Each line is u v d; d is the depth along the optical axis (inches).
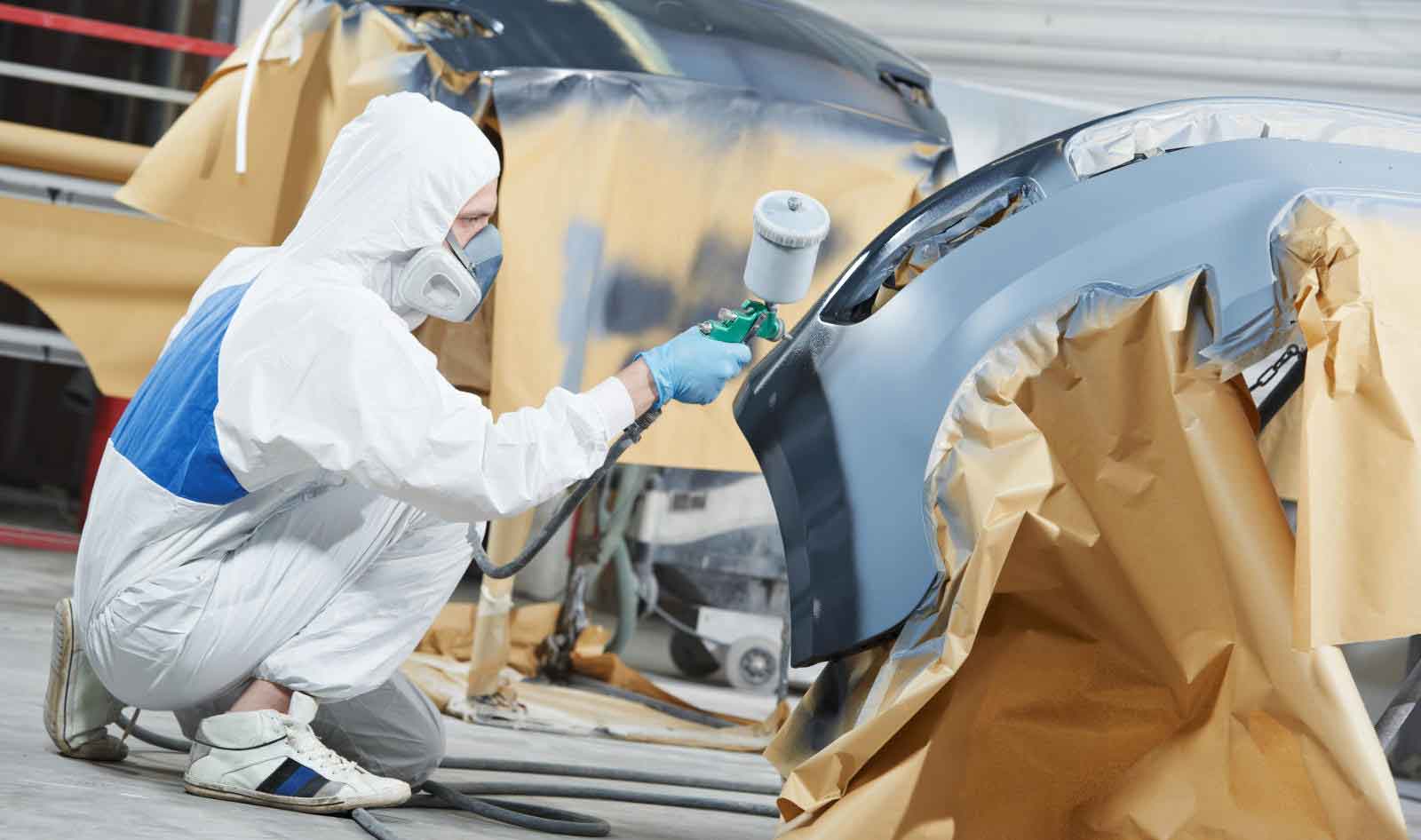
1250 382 239.3
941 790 153.8
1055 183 168.1
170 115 665.6
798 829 151.9
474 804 202.7
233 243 444.8
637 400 180.9
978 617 147.8
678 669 463.2
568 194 289.1
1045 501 152.6
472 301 185.9
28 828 149.9
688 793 252.1
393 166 180.9
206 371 177.3
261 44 314.5
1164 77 561.9
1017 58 580.4
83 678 197.0
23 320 723.4
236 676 186.2
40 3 700.0
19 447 717.3
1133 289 152.0
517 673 381.7
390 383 171.8
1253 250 150.9
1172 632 155.6
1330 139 181.6
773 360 172.7
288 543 183.6
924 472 153.5
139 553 180.2
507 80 285.3
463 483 172.4
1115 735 161.2
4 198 432.8
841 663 165.6
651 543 429.4
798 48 321.7
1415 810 343.9
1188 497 152.8
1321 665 147.3
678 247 299.6
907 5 593.3
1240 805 152.2
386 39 301.4
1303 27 545.0
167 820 165.0
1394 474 144.9
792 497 164.7
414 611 194.4
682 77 296.8
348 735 204.7
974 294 157.0
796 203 171.6
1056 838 162.2
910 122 320.8
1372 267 149.3
